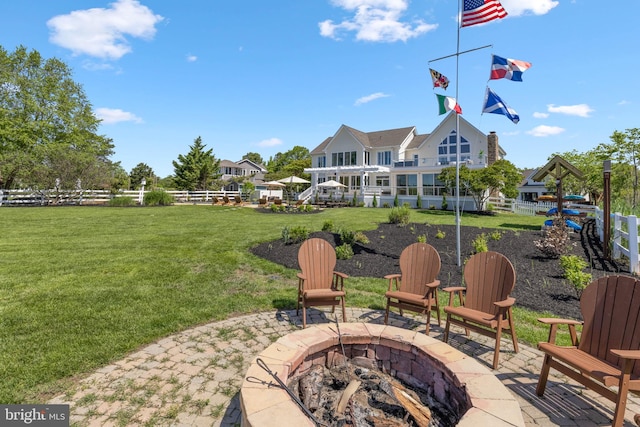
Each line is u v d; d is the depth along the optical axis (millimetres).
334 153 33094
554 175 9453
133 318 4348
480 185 20281
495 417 1872
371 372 2877
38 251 8203
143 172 54625
